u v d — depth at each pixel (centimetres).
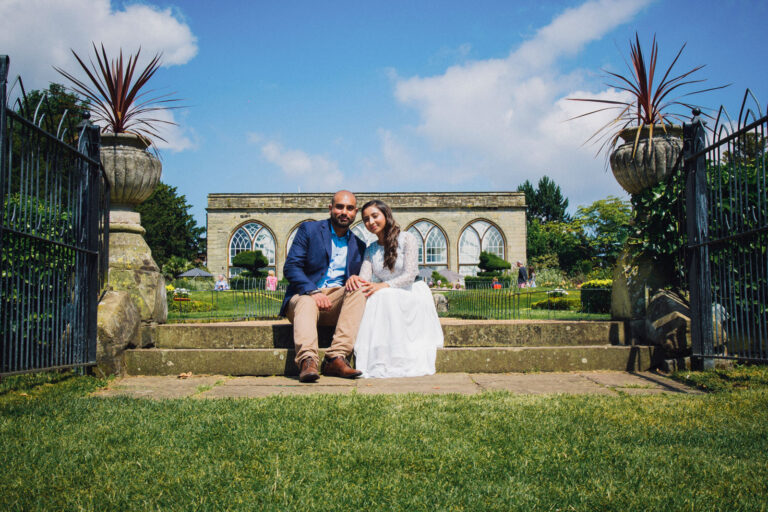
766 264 346
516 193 3133
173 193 3672
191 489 179
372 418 263
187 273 2706
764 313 343
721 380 364
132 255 458
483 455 211
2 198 284
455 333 459
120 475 190
